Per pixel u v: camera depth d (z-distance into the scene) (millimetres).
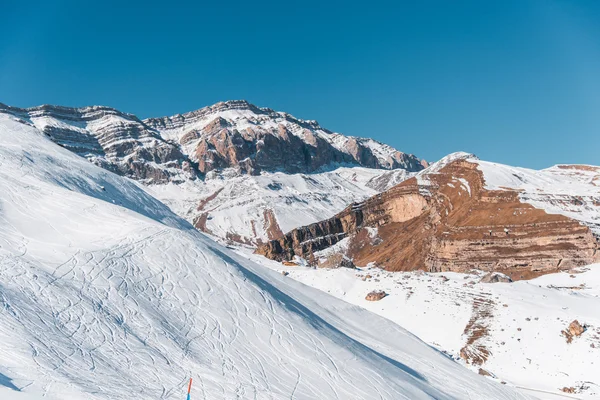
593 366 70625
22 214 56531
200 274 53438
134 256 52500
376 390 45031
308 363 45719
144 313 44594
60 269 46719
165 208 93125
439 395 51219
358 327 67500
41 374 31906
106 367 35844
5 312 37750
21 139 93625
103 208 61938
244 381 39938
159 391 34906
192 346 42781
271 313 51500
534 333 78938
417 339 70688
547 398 65250
